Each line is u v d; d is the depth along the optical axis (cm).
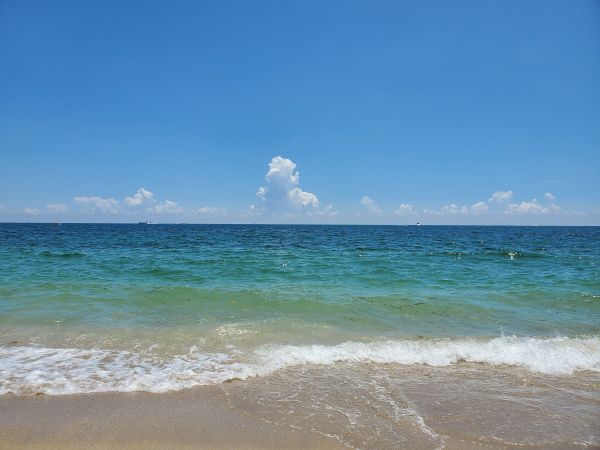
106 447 406
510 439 439
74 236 4831
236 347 718
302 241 4334
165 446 411
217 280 1488
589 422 479
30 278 1418
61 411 474
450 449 418
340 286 1396
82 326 827
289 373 609
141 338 755
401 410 498
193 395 527
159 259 2100
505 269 1897
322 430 448
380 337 812
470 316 1000
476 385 581
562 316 1015
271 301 1090
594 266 2039
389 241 4484
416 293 1280
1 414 463
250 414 480
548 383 595
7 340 730
